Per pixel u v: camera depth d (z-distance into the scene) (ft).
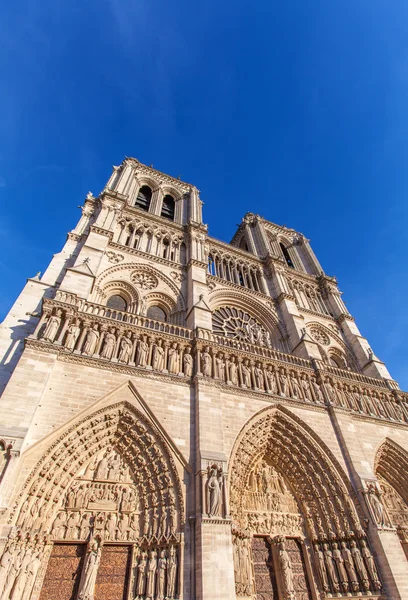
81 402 61.72
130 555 55.31
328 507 74.49
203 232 138.92
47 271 91.97
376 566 66.23
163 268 114.83
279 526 72.02
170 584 49.85
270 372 90.99
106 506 57.72
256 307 129.39
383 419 97.81
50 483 53.93
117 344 74.54
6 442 49.93
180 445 64.13
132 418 65.05
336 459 79.61
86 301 78.89
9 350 68.49
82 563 52.06
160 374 72.79
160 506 58.49
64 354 65.98
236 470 68.69
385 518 71.72
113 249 109.19
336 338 136.05
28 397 56.13
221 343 92.58
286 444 81.46
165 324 86.17
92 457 61.87
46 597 47.55
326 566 68.64
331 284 165.68
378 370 118.52
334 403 92.02
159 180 170.19
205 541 52.39
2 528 45.01
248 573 60.39
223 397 77.20
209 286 123.24
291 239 200.54
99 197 131.03
